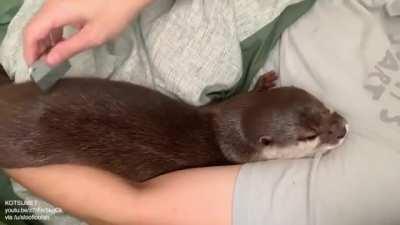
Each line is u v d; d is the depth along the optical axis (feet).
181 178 1.97
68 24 1.94
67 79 2.14
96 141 2.10
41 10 1.93
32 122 2.06
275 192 1.84
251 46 2.28
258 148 2.30
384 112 1.91
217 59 2.22
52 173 2.07
